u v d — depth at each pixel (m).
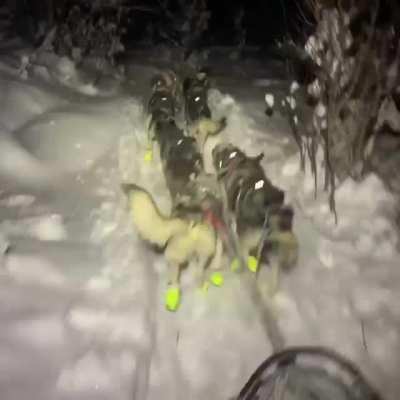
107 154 3.31
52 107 3.91
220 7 6.61
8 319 2.01
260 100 4.39
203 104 3.12
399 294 2.22
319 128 2.92
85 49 5.09
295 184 3.00
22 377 1.78
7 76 4.23
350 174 2.92
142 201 2.00
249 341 1.99
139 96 4.39
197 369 1.87
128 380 1.80
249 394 1.62
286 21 3.83
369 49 2.68
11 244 2.42
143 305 2.12
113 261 2.37
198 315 2.10
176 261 2.10
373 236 2.55
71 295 2.16
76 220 2.65
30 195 2.82
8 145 3.12
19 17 6.05
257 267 2.13
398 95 2.84
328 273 2.33
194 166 2.34
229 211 2.20
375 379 1.85
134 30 6.21
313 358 1.74
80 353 1.89
